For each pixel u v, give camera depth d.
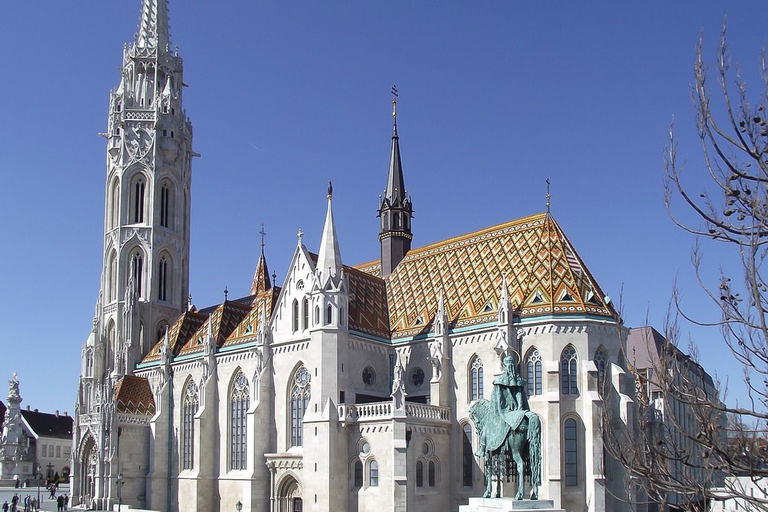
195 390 114.38
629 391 82.75
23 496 140.62
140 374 126.56
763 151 19.39
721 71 20.27
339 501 85.12
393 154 120.31
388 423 83.44
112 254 138.88
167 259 139.75
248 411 99.25
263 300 111.12
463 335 91.00
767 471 20.72
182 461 114.19
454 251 107.25
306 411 90.56
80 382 135.00
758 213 19.47
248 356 105.25
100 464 114.06
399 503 80.75
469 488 86.88
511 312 86.69
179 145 143.88
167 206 141.88
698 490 22.41
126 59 146.25
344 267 105.81
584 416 82.31
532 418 54.78
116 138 142.25
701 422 22.31
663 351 25.31
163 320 136.62
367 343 96.19
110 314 136.00
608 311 86.62
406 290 106.75
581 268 91.00
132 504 114.25
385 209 116.94
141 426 117.75
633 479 28.94
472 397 89.62
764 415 20.34
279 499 95.75
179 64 149.00
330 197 98.31
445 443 88.62
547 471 81.38
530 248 96.50
